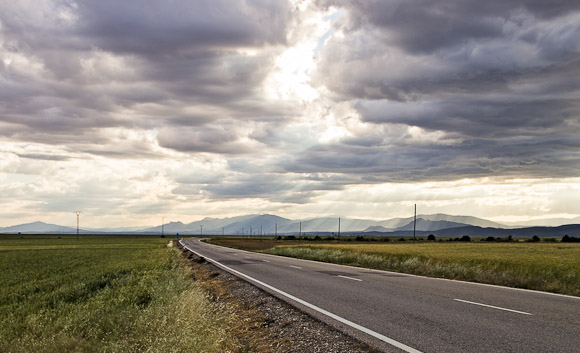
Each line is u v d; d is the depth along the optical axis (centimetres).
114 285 1556
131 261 2948
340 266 2316
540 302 1032
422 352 615
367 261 2461
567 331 722
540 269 1680
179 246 6919
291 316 913
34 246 7262
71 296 1322
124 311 928
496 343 652
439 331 736
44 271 2427
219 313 907
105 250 5184
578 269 1677
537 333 710
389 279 1592
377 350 630
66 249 5706
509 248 5147
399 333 728
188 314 816
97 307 1025
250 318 941
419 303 1027
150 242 9756
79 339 735
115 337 738
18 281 1953
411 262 2111
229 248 5925
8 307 1180
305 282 1515
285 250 4050
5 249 5878
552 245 6731
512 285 1420
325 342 696
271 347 702
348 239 12438
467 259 2358
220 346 679
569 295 1162
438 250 4009
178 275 1712
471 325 776
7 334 808
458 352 610
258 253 4306
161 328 739
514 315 866
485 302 1034
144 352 635
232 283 1574
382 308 965
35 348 688
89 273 2061
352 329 766
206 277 1892
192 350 618
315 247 4603
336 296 1162
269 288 1364
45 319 915
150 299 1215
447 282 1485
